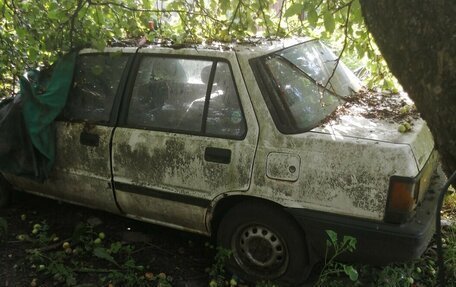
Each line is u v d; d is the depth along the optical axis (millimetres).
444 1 1717
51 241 3941
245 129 3100
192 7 3973
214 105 3246
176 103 3404
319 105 3320
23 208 4562
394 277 3121
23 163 3842
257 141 3047
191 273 3525
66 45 3961
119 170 3586
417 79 1868
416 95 1913
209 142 3197
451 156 1903
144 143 3438
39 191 4254
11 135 3814
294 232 3072
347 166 2809
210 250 3826
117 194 3660
